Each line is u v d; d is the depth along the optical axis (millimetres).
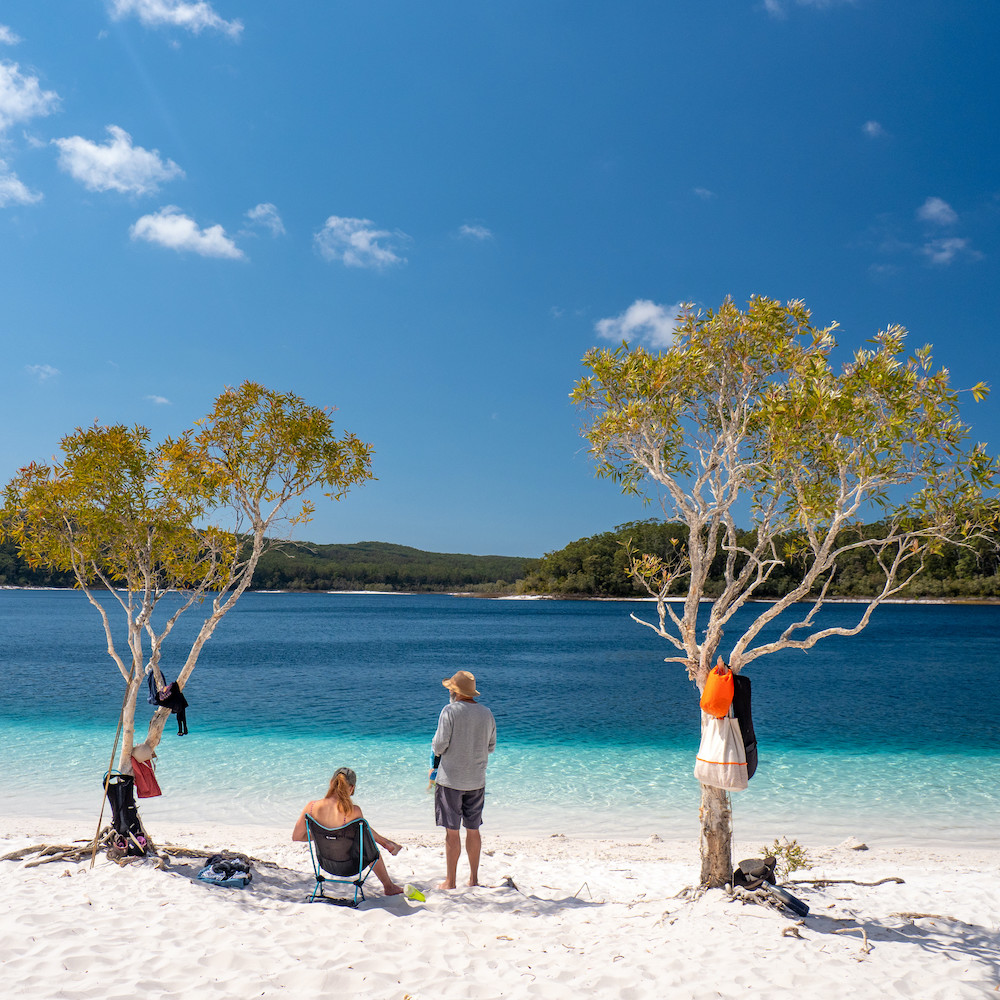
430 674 28828
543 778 12695
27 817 9703
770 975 4070
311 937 4598
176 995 3693
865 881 6879
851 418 5121
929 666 33969
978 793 11719
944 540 5250
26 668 28203
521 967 4234
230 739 15539
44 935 4398
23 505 6898
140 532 6812
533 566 196625
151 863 6078
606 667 33375
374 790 11617
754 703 21859
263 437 7438
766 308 5855
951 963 4367
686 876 7367
